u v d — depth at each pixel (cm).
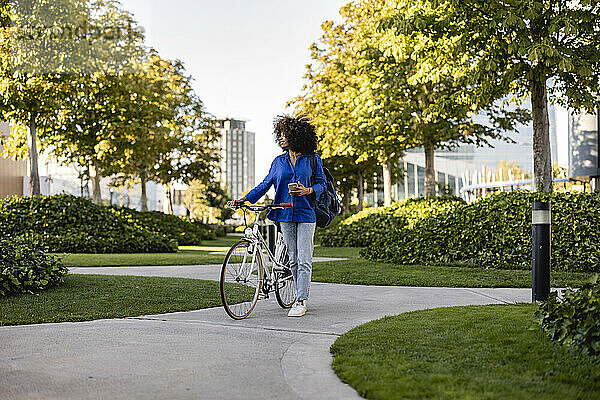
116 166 2988
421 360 357
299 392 309
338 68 2412
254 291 584
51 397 299
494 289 778
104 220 1833
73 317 546
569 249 1015
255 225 603
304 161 612
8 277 695
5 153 2247
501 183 3691
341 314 575
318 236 2531
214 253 1780
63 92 1980
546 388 296
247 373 347
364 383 312
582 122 2077
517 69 1230
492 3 1169
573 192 1176
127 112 2291
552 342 390
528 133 5312
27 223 1711
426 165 2014
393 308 609
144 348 413
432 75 1384
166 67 3189
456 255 1119
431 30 1304
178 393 306
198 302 657
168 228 2527
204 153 3353
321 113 2566
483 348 383
